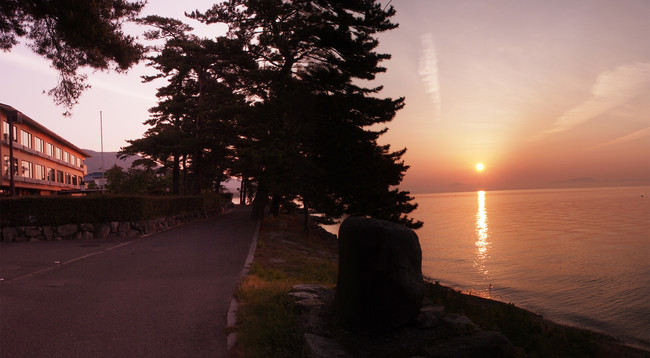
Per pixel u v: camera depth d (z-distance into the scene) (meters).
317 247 25.25
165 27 36.75
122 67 15.11
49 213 18.91
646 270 37.47
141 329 6.27
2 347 5.45
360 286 5.21
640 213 142.38
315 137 23.50
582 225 99.06
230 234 21.17
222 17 27.81
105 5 13.51
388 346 4.94
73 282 9.57
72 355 5.23
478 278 31.08
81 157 71.88
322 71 24.45
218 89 32.41
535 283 30.20
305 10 25.50
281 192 24.69
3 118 38.75
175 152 37.47
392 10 24.50
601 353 8.53
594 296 25.84
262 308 7.00
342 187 23.55
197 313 7.11
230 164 40.31
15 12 13.53
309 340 5.00
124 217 20.39
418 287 5.25
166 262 12.53
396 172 24.52
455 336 5.16
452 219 121.88
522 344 7.23
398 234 5.22
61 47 14.70
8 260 12.78
